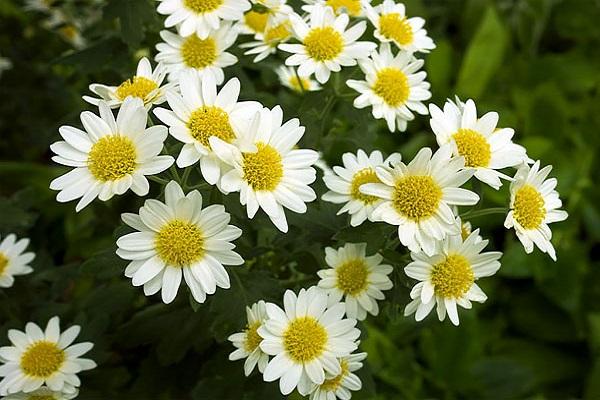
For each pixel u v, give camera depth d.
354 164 0.41
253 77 0.52
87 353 0.42
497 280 0.63
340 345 0.37
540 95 0.68
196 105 0.37
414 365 0.57
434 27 0.82
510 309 0.63
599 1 0.79
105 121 0.36
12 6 0.63
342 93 0.43
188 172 0.37
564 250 0.61
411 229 0.36
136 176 0.35
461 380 0.56
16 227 0.48
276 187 0.36
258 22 0.44
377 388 0.55
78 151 0.36
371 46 0.41
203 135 0.36
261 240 0.43
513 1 0.80
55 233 0.59
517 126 0.71
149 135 0.35
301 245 0.41
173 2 0.40
